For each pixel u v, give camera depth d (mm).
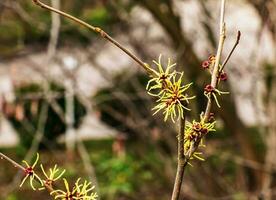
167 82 1386
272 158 5051
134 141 6328
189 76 4953
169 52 5293
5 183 6941
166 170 5590
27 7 6203
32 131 6359
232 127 5312
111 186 5961
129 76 5836
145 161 6082
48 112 6297
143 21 5855
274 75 5227
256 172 5340
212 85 1487
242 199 5160
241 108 7348
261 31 5129
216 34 5480
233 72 5531
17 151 7797
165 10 4992
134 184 6184
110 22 5742
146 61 5410
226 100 5219
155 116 5395
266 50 6508
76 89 4930
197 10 5664
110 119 6223
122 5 5734
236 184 5703
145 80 5812
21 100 5504
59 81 5949
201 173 5324
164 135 5406
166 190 5957
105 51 7469
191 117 4762
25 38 6180
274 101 5191
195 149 1473
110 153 7176
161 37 5449
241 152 5441
